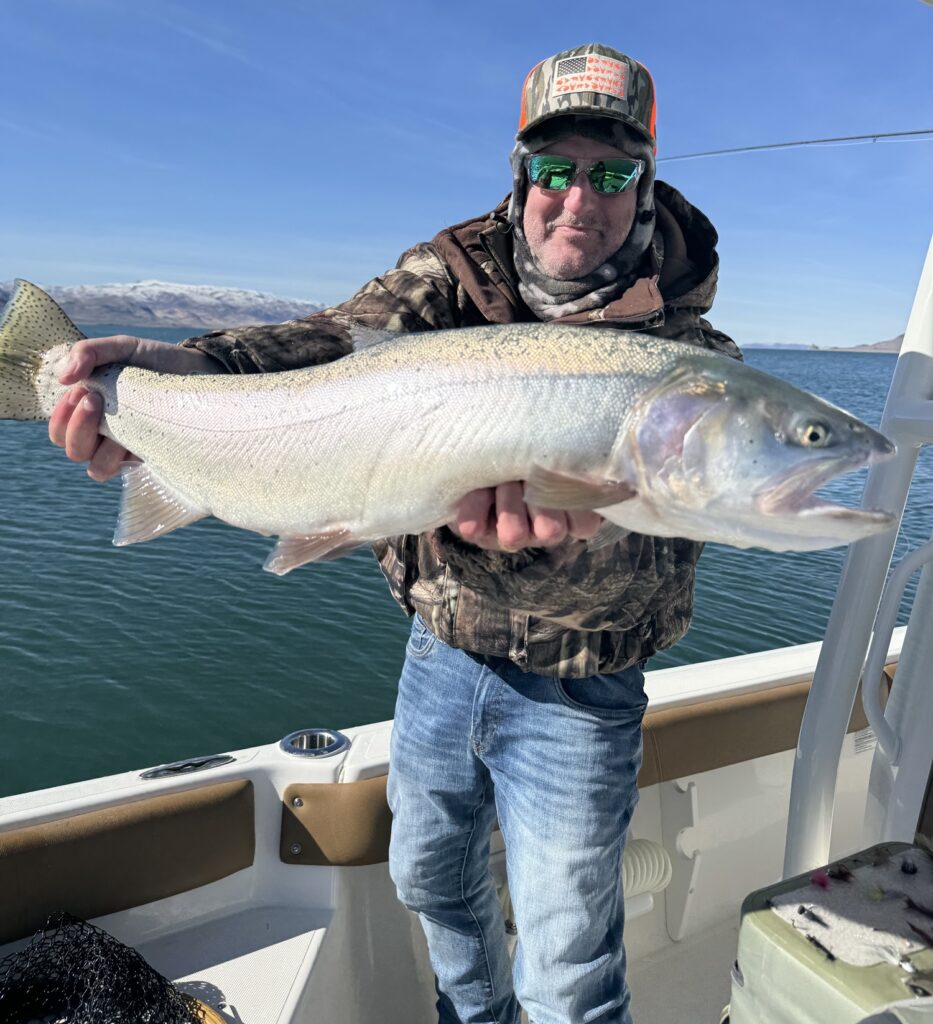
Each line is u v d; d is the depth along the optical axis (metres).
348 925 2.62
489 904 2.44
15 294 2.26
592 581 1.91
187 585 10.83
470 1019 2.40
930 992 1.61
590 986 2.05
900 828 2.18
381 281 2.28
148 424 2.17
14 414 2.26
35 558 11.97
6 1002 1.95
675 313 2.15
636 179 2.07
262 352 2.14
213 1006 2.23
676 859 3.04
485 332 1.90
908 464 1.99
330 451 1.96
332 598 10.47
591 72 2.00
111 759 6.66
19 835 2.24
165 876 2.42
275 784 2.65
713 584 11.70
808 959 1.71
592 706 2.08
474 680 2.19
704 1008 2.81
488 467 1.82
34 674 8.00
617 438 1.77
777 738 3.17
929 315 1.96
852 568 2.08
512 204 2.19
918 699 2.16
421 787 2.30
